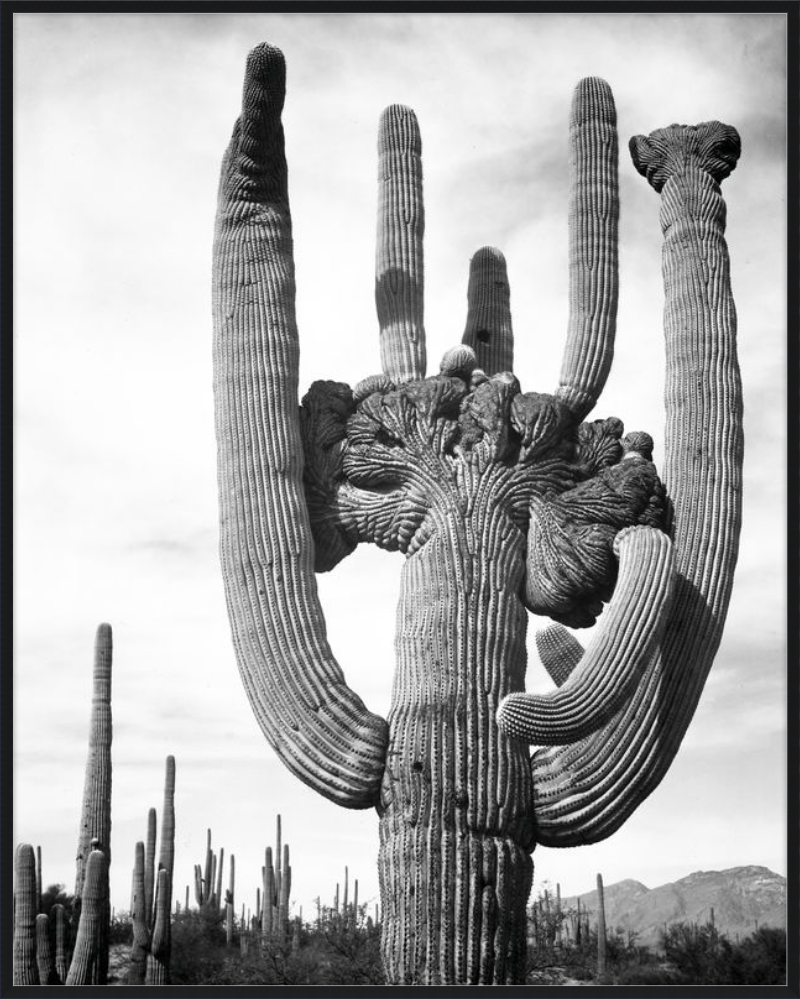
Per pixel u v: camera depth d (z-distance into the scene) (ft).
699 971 54.80
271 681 28.60
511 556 29.58
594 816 28.14
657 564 28.14
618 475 29.71
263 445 29.68
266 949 57.26
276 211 31.32
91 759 44.80
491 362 33.30
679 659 28.96
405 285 32.60
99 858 42.24
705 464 30.09
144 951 47.91
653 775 28.40
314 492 30.35
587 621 29.94
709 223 31.65
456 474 29.84
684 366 30.73
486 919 27.30
